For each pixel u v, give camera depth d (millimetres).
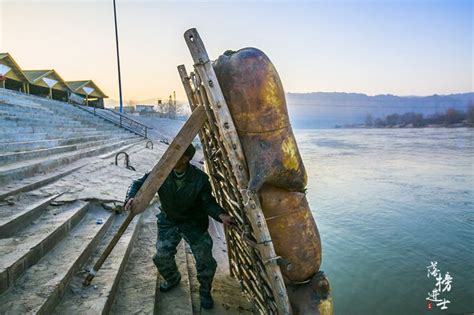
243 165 2838
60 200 5562
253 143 2828
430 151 55312
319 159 45312
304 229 3104
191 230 3781
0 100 16172
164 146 28922
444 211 17672
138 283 4043
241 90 2770
